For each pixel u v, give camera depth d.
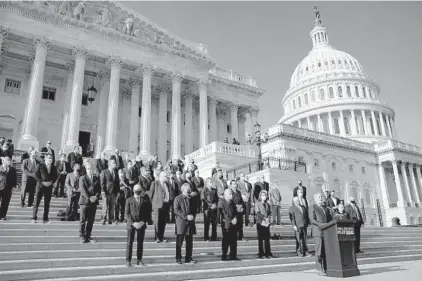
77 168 13.23
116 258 9.56
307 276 9.59
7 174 11.51
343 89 87.44
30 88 26.55
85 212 10.53
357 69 92.94
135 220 9.40
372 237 18.09
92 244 10.21
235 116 41.62
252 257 11.83
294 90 93.94
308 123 84.94
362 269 11.12
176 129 33.16
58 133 32.44
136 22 33.16
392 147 62.72
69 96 31.31
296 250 12.78
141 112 33.62
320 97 88.88
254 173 26.03
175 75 34.41
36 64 27.20
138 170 15.48
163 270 9.43
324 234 9.84
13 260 8.68
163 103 37.12
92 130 34.19
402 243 17.81
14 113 30.72
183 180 14.03
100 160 15.13
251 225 15.92
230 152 29.45
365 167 61.19
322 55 96.69
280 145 48.25
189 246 10.15
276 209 16.48
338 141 57.97
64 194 16.34
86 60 33.00
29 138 25.06
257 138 27.34
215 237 12.75
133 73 35.50
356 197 57.50
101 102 33.19
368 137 78.81
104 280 8.16
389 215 60.53
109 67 33.38
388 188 65.44
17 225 10.71
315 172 51.41
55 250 9.62
